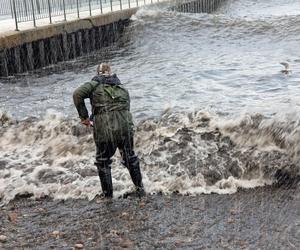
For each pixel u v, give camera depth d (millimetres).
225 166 6660
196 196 6164
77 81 12047
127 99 6125
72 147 7602
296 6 29078
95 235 5320
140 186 6355
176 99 9406
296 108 7273
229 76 11219
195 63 13070
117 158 7117
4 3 17531
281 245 4883
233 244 4957
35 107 9602
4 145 8016
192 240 5082
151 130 7531
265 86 10047
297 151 6590
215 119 7379
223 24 17719
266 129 6887
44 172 6980
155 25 18484
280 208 5676
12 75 13148
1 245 5207
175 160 6875
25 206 6223
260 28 16844
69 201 6277
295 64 12047
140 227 5438
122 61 14383
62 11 17422
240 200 5965
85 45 16375
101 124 5938
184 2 25953
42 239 5301
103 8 20031
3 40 12734
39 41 14133
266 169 6531
